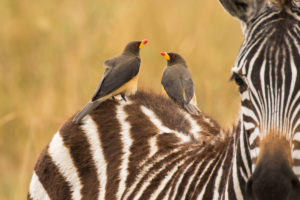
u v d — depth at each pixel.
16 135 25.14
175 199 11.61
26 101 26.30
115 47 26.70
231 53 28.14
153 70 26.98
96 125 13.89
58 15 30.73
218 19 30.83
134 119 13.95
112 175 13.09
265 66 9.15
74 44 28.81
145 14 30.14
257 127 9.38
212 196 10.95
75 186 13.51
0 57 29.44
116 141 13.55
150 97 14.95
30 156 22.86
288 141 9.05
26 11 31.28
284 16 9.37
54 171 13.78
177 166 12.23
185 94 15.02
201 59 27.31
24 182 21.12
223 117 22.47
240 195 10.34
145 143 13.34
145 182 12.45
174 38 29.20
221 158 11.27
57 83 26.84
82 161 13.58
